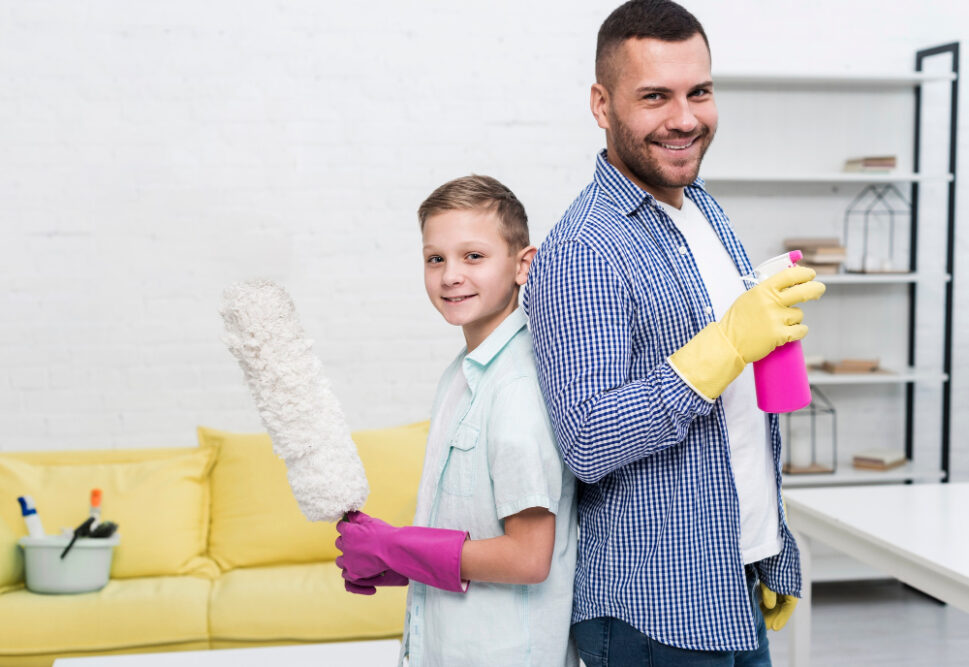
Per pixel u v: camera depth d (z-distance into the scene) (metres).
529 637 1.24
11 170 3.55
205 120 3.64
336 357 3.78
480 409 1.26
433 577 1.20
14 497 2.85
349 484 1.17
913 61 4.04
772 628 1.48
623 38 1.22
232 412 3.71
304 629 2.61
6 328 3.59
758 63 3.96
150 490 2.89
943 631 3.37
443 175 3.79
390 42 3.72
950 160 3.84
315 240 3.73
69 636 2.55
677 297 1.23
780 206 4.01
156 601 2.61
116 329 3.64
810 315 4.08
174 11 3.60
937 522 2.16
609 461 1.12
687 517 1.21
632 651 1.23
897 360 4.13
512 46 3.79
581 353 1.16
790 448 3.93
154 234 3.64
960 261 4.12
